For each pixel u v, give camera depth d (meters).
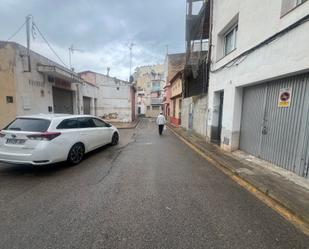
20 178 4.77
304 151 4.55
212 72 9.38
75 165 5.90
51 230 2.73
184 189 4.19
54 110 11.97
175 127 18.81
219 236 2.64
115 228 2.79
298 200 3.54
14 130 5.11
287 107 5.02
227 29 8.22
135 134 13.66
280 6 4.71
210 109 9.70
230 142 7.35
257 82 5.85
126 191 4.05
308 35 3.95
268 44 5.15
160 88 47.66
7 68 8.18
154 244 2.48
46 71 10.01
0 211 3.24
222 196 3.88
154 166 5.86
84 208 3.34
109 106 23.69
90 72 22.28
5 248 2.38
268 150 5.81
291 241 2.56
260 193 4.04
